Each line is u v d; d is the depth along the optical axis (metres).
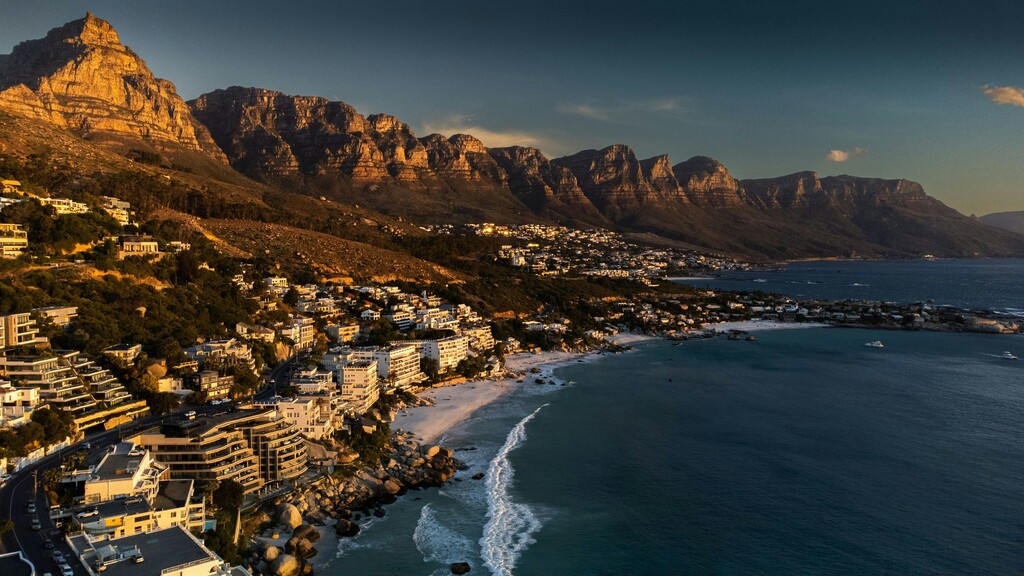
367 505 155.62
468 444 197.75
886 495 163.12
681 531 145.00
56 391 158.25
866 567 131.62
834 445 198.50
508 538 140.38
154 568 95.69
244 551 128.12
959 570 130.62
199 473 143.00
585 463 182.62
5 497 121.62
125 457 131.75
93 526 110.31
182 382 195.75
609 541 140.12
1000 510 154.88
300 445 162.25
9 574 94.75
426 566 129.38
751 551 137.25
